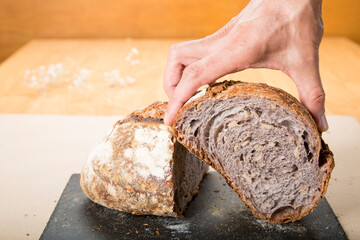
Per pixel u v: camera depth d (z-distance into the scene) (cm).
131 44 121
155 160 51
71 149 70
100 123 78
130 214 54
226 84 50
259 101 47
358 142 71
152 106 57
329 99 87
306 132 48
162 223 52
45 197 59
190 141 50
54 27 126
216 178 61
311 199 50
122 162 52
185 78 49
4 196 59
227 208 55
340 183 61
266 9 50
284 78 94
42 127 77
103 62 107
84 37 127
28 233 52
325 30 126
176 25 126
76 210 55
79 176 62
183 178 54
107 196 53
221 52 49
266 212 52
